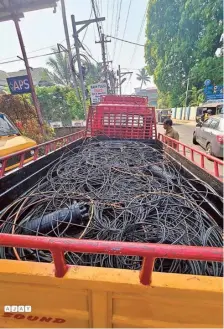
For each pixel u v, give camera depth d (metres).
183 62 22.56
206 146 7.35
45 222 1.74
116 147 4.18
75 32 8.38
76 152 4.21
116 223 1.74
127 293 0.92
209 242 1.57
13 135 4.52
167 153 3.77
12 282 0.99
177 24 21.02
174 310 0.92
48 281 0.96
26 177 2.54
